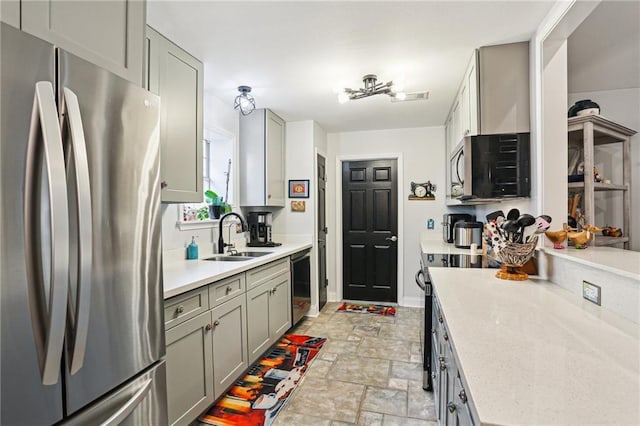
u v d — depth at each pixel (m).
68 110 0.91
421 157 4.21
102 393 1.03
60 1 0.99
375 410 2.03
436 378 1.88
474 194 2.06
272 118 3.56
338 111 3.52
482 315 1.20
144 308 1.20
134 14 1.28
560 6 1.60
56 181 0.84
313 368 2.58
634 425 0.58
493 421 0.60
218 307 2.04
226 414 2.01
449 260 2.51
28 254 0.82
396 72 2.49
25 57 0.83
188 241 2.68
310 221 3.89
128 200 1.13
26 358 0.82
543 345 0.94
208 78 2.60
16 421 0.80
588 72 2.51
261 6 1.66
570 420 0.60
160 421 1.28
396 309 4.12
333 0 1.62
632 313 1.12
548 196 1.84
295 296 3.36
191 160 2.19
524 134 2.02
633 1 1.68
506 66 2.06
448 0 1.62
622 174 2.75
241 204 3.50
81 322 0.92
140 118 1.19
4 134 0.78
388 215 4.38
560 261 1.64
